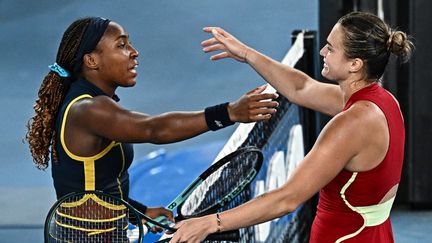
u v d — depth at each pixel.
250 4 35.88
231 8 35.78
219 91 30.09
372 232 8.77
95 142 8.63
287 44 33.03
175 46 33.09
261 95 8.44
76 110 8.62
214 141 24.53
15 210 20.05
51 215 8.09
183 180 18.34
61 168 8.80
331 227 8.80
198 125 8.40
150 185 18.12
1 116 27.33
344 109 8.61
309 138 16.50
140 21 34.91
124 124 8.42
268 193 8.10
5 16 35.47
